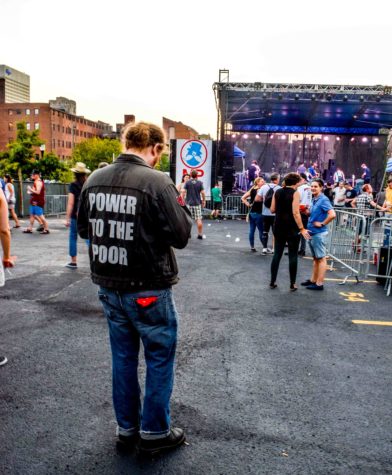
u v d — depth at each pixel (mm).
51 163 39500
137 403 2543
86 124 127438
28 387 3234
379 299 6172
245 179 25016
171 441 2527
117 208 2217
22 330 4449
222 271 7789
